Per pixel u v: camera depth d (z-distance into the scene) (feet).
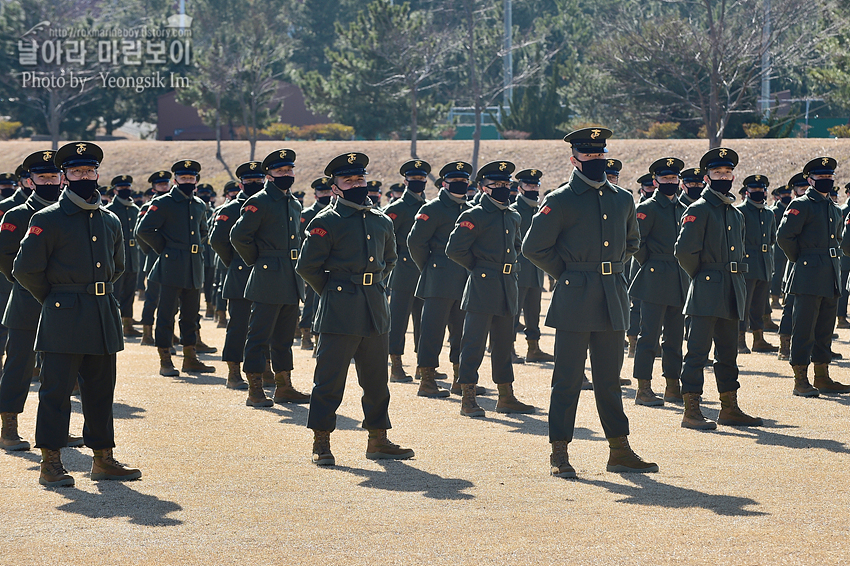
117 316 41.14
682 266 51.03
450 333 62.44
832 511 34.65
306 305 81.87
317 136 291.17
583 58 317.01
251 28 270.26
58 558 30.22
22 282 39.68
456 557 29.96
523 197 75.05
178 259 68.49
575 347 41.32
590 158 41.93
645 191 72.49
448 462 43.29
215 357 78.38
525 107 258.98
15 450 46.24
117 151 255.50
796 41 182.50
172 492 38.14
